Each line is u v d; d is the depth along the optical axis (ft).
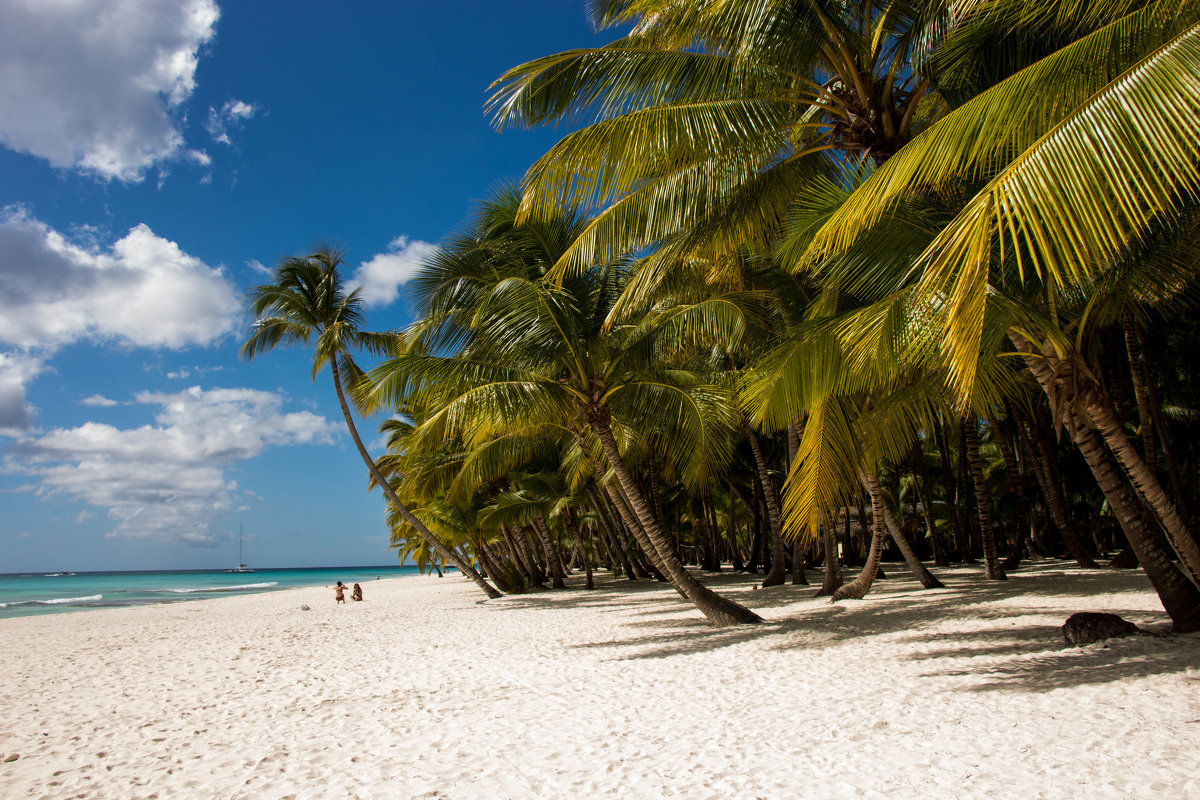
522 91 22.82
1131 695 16.60
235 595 139.23
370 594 108.06
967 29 20.51
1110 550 95.96
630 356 35.60
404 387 37.78
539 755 16.63
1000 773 12.92
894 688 20.07
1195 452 49.90
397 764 16.79
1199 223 18.83
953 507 72.90
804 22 21.01
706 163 23.18
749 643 30.48
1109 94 11.07
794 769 14.21
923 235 21.97
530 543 110.11
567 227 36.40
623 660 29.01
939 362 18.15
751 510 91.09
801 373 21.29
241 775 16.81
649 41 25.35
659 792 13.62
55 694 29.91
